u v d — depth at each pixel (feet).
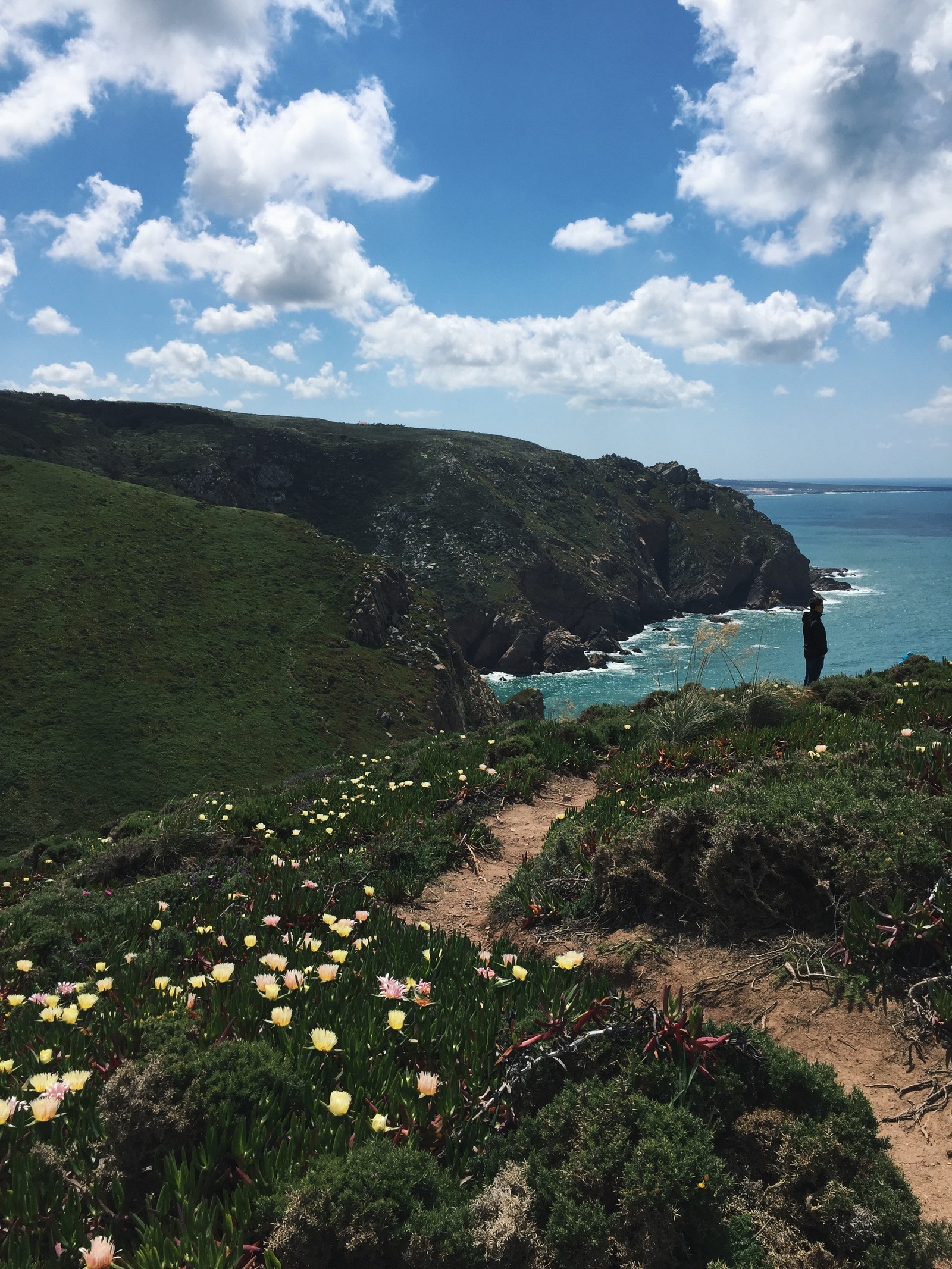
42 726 256.93
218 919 19.65
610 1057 10.28
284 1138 8.97
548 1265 7.88
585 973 13.76
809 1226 8.60
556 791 35.09
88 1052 11.36
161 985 13.12
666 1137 8.79
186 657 307.37
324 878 23.43
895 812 17.26
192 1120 8.77
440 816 31.42
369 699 323.98
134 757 255.91
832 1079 10.16
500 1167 9.19
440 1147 9.68
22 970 16.93
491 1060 11.19
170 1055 9.59
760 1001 14.62
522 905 20.36
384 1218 7.68
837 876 16.08
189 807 42.01
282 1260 7.36
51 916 22.02
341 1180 7.93
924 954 14.37
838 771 21.77
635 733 40.91
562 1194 8.43
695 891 17.83
